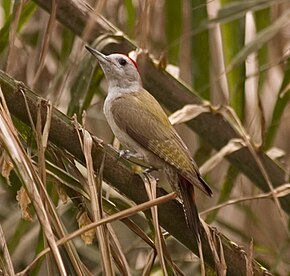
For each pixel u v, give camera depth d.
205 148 10.38
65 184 7.28
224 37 10.19
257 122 11.66
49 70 11.02
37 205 6.08
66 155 7.47
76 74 9.01
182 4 10.19
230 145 9.03
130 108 9.23
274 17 11.18
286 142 12.73
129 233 11.48
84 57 9.11
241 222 12.24
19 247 10.26
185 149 8.82
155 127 8.98
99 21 9.76
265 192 10.01
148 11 9.01
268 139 10.20
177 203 8.07
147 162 9.05
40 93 10.98
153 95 9.99
